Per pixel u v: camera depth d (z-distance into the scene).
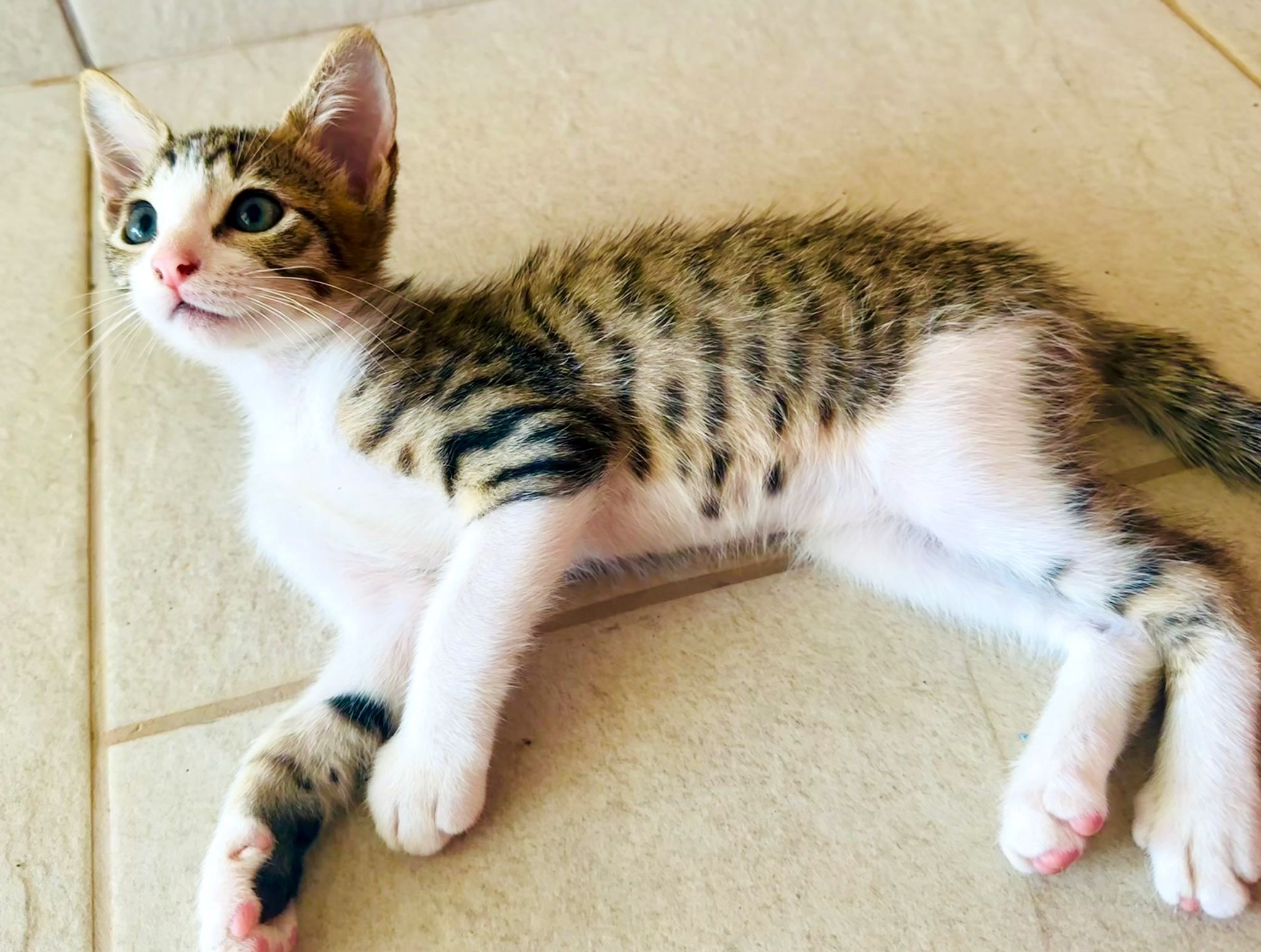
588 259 0.36
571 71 0.50
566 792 0.31
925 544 0.34
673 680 0.33
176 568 0.36
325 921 0.30
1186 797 0.29
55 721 0.33
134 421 0.40
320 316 0.34
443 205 0.45
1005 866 0.30
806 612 0.35
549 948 0.29
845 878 0.30
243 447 0.39
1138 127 0.45
